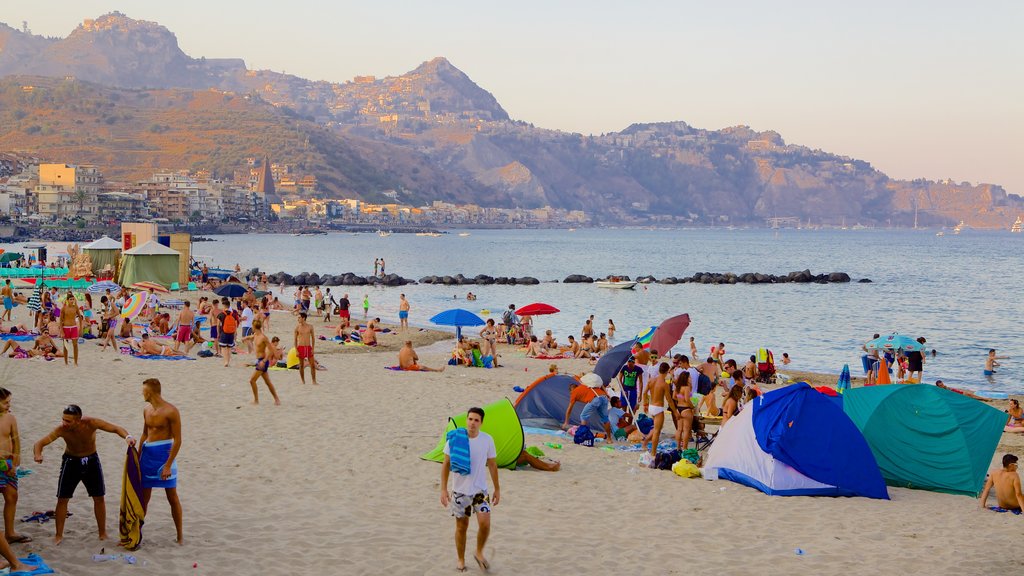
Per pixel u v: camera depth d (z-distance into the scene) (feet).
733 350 139.13
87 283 187.42
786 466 49.44
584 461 56.13
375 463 52.37
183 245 205.87
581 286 282.77
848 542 40.45
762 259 520.01
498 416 53.06
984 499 48.06
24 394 70.13
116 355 96.32
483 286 279.28
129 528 34.94
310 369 87.81
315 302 173.06
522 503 45.50
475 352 104.01
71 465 34.88
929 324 180.24
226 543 36.94
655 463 54.65
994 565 37.50
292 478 48.47
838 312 202.69
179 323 101.50
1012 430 73.46
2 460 33.86
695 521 43.19
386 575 34.12
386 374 91.81
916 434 53.36
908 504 48.42
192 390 75.87
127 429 58.44
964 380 113.09
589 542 39.22
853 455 50.03
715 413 72.43
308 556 35.88
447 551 37.14
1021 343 151.84
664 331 83.82
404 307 146.41
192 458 51.98
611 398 65.51
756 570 36.17
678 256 554.46
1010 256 580.71
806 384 51.60
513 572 34.96
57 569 32.37
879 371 91.76
